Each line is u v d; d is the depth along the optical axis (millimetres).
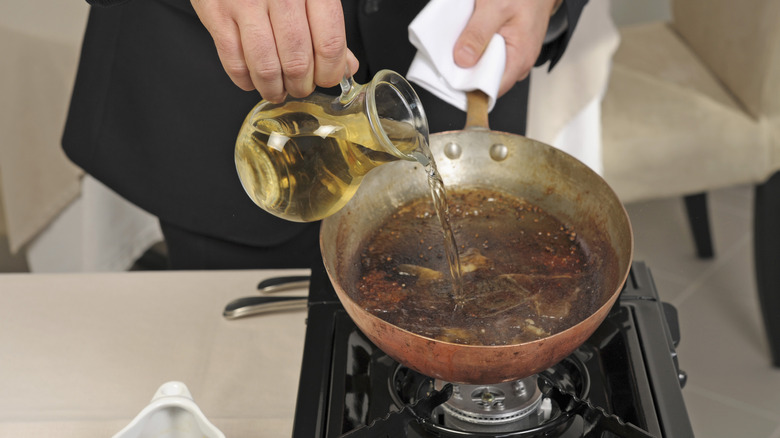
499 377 582
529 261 737
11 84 1560
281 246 1239
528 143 794
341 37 625
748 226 2357
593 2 1548
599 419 604
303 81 636
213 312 879
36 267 1738
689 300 2113
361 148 627
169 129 1163
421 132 667
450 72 882
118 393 777
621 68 2062
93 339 840
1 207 1932
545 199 799
